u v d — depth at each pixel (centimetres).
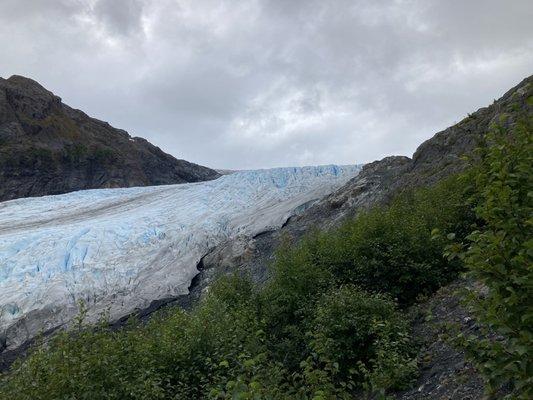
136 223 3450
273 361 1002
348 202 2794
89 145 7925
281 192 3931
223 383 812
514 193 384
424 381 750
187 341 969
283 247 1579
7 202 4303
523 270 356
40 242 3131
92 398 722
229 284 1478
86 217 3866
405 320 981
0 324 2414
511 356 364
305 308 1134
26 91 8138
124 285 2758
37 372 715
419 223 1270
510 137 438
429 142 2616
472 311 395
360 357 899
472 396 626
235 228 3288
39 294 2633
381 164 3142
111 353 852
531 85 445
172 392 872
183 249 3097
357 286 1100
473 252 378
